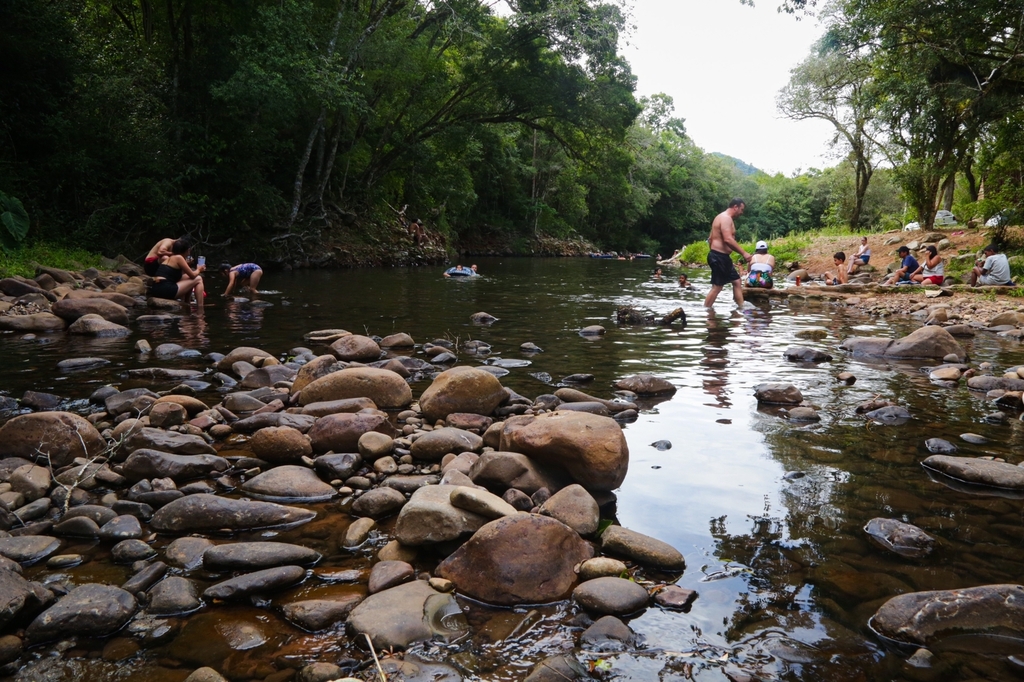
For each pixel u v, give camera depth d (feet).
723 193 258.57
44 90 48.62
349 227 78.07
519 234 141.59
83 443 11.50
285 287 46.85
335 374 15.38
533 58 84.43
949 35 57.52
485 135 116.57
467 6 78.59
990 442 12.94
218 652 6.42
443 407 14.30
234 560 7.97
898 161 84.69
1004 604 6.73
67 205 51.06
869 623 6.82
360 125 80.53
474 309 35.47
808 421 14.40
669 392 16.96
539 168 151.64
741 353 22.99
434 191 109.19
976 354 23.73
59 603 6.82
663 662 6.21
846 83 86.79
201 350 22.04
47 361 19.76
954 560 8.18
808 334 27.71
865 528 9.09
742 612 7.07
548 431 10.63
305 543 8.85
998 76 58.90
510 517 8.05
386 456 11.80
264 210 62.64
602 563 7.88
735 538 8.80
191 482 10.79
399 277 59.00
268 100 58.70
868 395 16.89
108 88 52.75
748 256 50.47
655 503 9.94
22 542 8.38
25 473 10.27
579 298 43.11
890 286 47.85
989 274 47.03
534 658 6.33
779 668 6.12
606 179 98.58
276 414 13.71
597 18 77.30
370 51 69.82
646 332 28.04
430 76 79.61
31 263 38.17
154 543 8.79
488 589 7.44
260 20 60.95
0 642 6.38
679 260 103.76
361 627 6.68
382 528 9.38
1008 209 55.98
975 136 63.10
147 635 6.70
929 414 15.08
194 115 61.87
